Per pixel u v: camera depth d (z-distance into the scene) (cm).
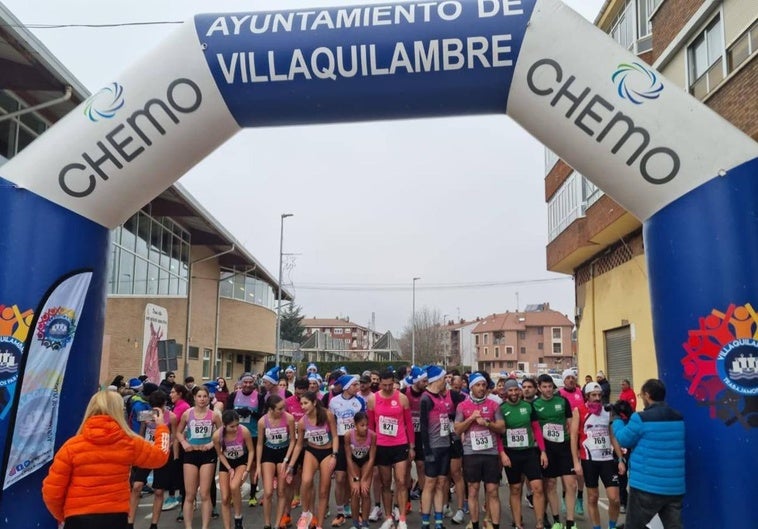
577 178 1762
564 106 572
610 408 721
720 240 533
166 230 2200
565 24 573
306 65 590
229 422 709
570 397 787
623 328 1659
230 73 596
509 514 853
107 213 619
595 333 1872
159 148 610
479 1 585
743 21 1041
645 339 1482
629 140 558
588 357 1941
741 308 523
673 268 548
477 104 605
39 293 578
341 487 777
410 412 777
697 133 548
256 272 3222
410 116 622
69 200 598
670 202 554
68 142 598
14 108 1280
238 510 729
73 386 593
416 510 853
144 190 629
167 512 873
